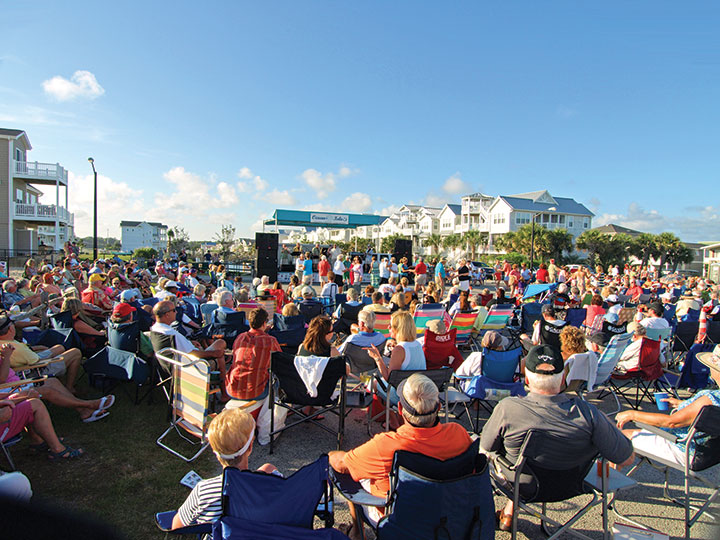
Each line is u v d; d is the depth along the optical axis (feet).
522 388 13.32
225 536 5.75
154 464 11.39
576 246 150.51
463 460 6.63
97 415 13.78
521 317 27.71
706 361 10.80
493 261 147.33
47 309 21.81
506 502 10.65
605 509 8.30
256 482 5.94
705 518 9.95
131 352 14.74
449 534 6.28
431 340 15.23
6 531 4.52
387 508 6.90
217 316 17.99
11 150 87.81
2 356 11.11
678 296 43.86
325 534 5.94
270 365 12.32
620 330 17.95
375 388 13.78
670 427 9.65
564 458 7.64
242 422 6.71
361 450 7.56
